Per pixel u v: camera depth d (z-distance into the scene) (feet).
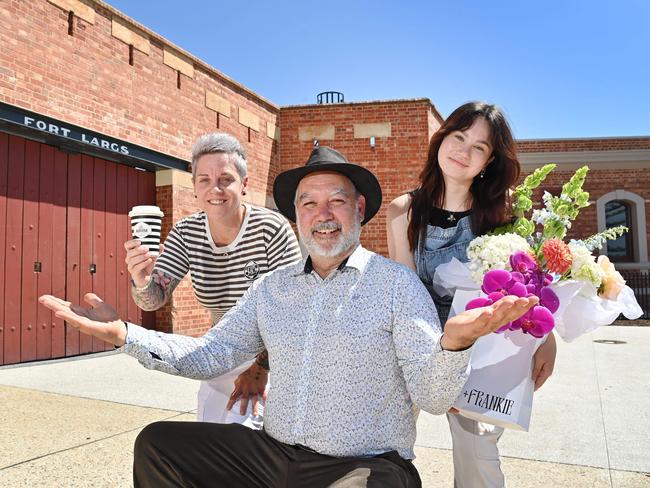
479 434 7.11
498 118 7.43
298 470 6.06
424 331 5.82
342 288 6.32
